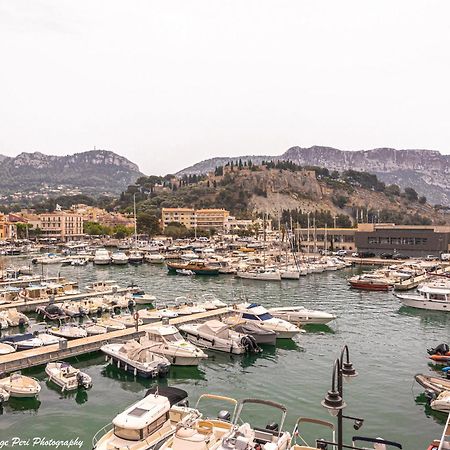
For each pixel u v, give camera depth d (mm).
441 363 47250
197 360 46281
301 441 30859
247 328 55844
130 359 44969
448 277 104000
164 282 108125
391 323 66312
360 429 33250
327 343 55781
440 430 33344
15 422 34938
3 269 124750
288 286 101312
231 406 37062
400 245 162750
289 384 42312
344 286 101000
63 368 42781
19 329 62719
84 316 69500
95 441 32000
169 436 30016
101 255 149500
